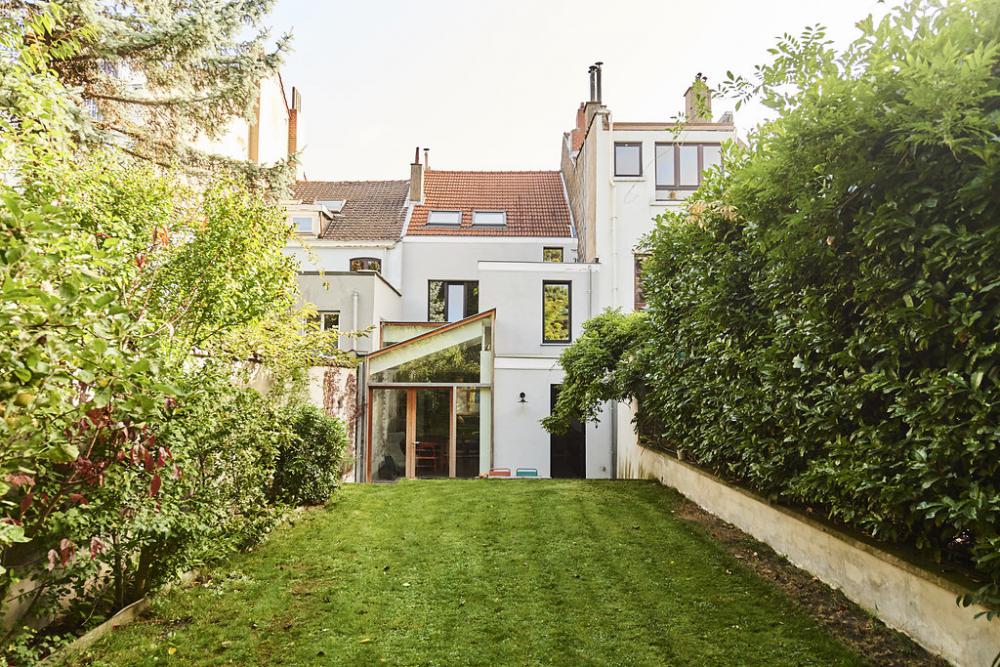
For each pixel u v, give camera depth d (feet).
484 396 52.60
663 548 20.47
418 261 68.85
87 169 16.97
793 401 15.98
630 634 13.87
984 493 9.98
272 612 15.39
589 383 38.75
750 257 18.66
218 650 13.29
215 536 17.47
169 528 14.43
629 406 43.09
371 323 54.70
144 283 17.25
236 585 17.31
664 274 27.76
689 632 13.87
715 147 59.41
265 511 21.13
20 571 12.10
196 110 34.88
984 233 9.69
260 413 20.83
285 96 76.02
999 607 10.22
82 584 13.74
